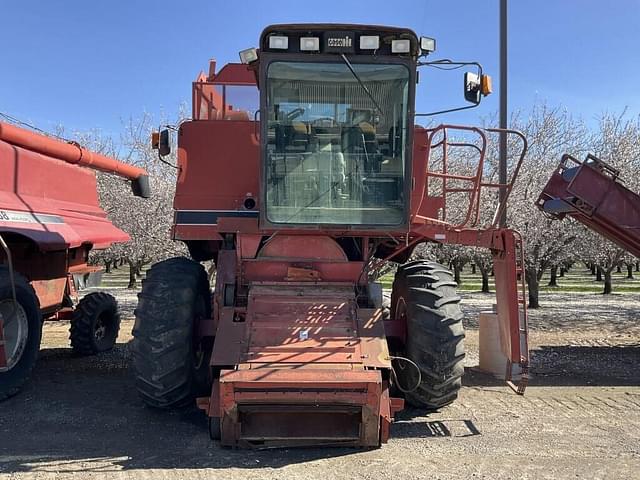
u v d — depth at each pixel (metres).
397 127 5.36
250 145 6.45
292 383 4.44
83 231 7.79
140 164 17.25
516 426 5.58
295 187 5.37
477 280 35.66
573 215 10.06
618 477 4.27
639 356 9.42
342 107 5.34
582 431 5.43
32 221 6.62
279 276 5.64
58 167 7.84
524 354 5.47
